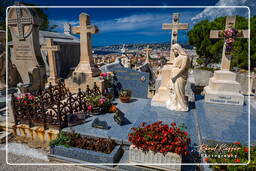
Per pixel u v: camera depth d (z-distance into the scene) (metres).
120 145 4.51
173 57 6.60
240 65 15.02
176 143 3.38
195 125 5.13
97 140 4.43
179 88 6.03
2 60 8.45
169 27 6.39
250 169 3.09
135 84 8.38
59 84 8.02
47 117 5.26
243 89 10.96
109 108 6.40
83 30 7.66
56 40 14.20
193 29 18.95
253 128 4.68
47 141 5.18
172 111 6.16
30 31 9.02
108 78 8.25
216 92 6.62
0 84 8.45
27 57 9.45
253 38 14.02
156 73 16.91
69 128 5.18
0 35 10.20
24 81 9.77
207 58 19.02
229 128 4.66
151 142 3.48
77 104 6.42
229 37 6.34
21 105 5.35
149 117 5.64
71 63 15.82
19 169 4.07
